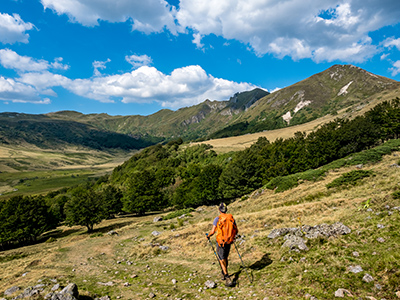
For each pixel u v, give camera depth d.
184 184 67.38
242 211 30.30
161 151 142.88
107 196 66.69
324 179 32.19
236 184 52.88
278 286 5.75
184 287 7.09
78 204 45.91
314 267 6.29
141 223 36.16
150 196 62.16
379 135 58.53
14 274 11.53
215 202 61.47
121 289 7.74
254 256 8.98
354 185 21.17
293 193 29.98
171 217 39.09
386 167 23.55
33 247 34.31
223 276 7.16
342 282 5.17
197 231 16.77
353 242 7.21
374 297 4.45
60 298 6.11
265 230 12.84
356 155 35.03
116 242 20.61
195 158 122.06
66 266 13.16
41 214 53.12
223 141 155.62
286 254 8.01
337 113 182.12
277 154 55.75
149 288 7.48
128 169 148.12
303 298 4.94
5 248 51.16
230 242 6.53
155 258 12.77
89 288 8.12
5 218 49.31
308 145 55.22
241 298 5.50
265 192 38.41
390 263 5.26
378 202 10.48
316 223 10.54
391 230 7.10
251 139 147.00
